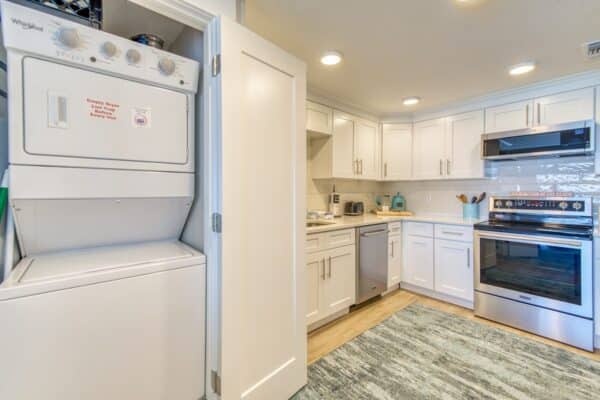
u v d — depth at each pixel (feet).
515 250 7.77
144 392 3.77
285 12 5.05
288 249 5.08
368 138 11.02
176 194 4.46
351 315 8.54
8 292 2.86
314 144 10.18
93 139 3.65
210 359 4.26
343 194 11.46
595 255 6.55
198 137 4.76
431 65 7.16
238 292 4.21
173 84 4.28
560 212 7.95
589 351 6.57
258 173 4.50
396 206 12.19
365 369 5.94
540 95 8.33
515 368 5.94
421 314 8.55
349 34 5.78
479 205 10.25
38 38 3.19
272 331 4.79
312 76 7.82
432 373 5.80
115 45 3.72
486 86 8.52
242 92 4.22
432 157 10.73
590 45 6.17
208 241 4.25
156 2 3.70
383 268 9.74
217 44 3.98
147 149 4.12
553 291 7.11
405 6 4.89
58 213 3.79
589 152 7.63
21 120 3.19
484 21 5.31
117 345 3.55
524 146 8.27
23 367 2.96
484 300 8.27
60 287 3.16
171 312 4.00
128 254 4.20
